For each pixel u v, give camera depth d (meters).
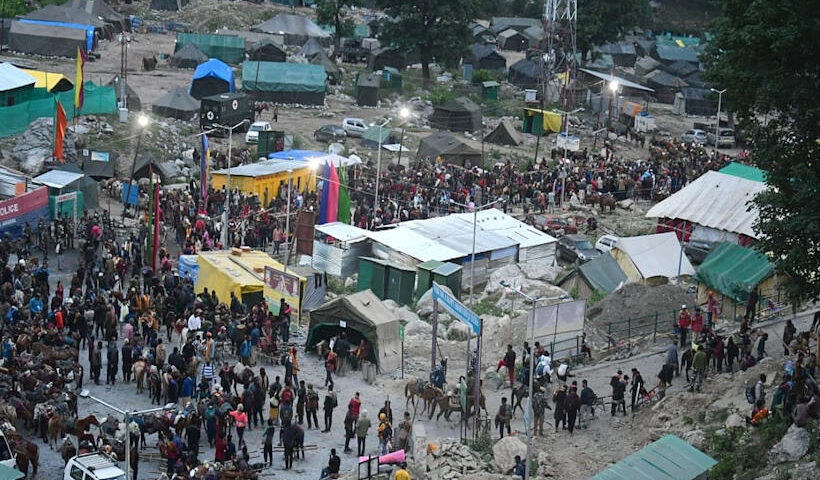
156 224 55.03
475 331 40.56
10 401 38.94
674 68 141.75
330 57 131.75
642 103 131.62
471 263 56.66
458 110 105.56
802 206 39.25
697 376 42.16
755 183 67.94
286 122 100.19
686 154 97.56
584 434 40.69
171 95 93.12
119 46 123.56
